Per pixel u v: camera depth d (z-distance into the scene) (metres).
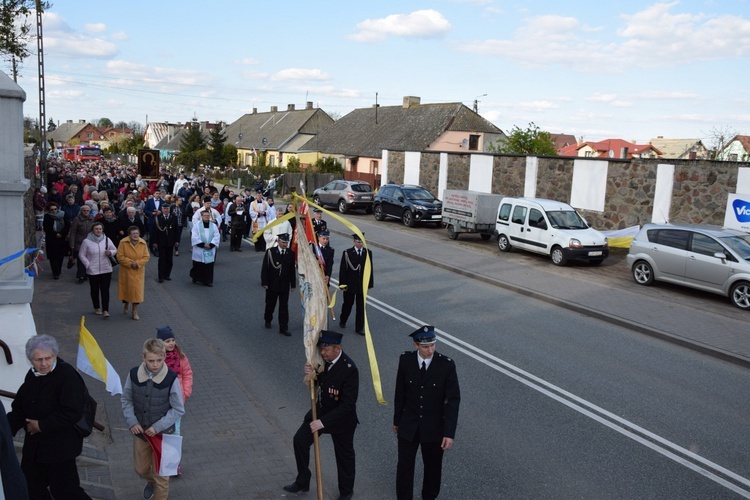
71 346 9.73
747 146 45.16
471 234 25.27
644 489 6.18
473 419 7.76
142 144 94.88
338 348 5.71
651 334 11.90
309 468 6.46
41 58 24.23
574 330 12.09
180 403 5.22
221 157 66.75
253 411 7.88
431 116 49.25
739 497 6.08
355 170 51.12
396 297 14.48
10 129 6.98
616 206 21.92
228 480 6.12
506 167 26.08
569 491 6.12
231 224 19.88
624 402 8.43
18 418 4.61
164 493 5.32
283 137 65.12
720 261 14.20
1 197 6.88
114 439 6.88
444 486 6.18
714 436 7.44
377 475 6.43
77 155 79.81
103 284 11.50
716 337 11.49
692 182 19.64
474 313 13.18
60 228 14.23
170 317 11.92
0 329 6.80
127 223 15.50
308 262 5.93
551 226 19.09
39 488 4.71
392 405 8.30
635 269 16.33
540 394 8.63
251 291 14.52
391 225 27.75
